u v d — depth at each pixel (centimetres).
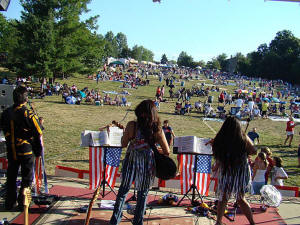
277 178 679
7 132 423
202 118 2217
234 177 359
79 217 428
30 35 2894
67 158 930
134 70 6394
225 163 360
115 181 604
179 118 2138
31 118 425
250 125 2092
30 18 2805
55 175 668
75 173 659
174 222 427
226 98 3125
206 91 3747
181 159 553
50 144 1116
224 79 6781
